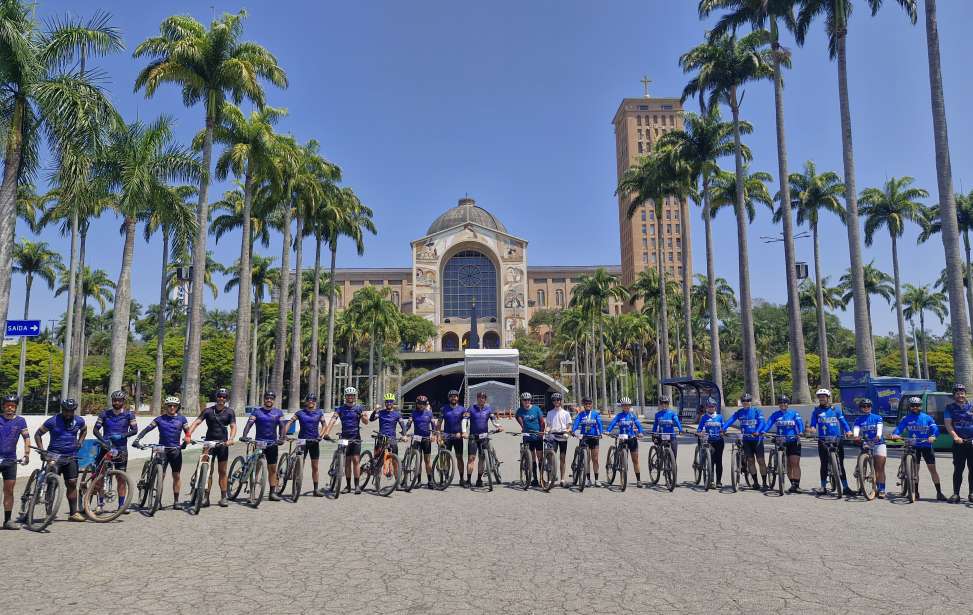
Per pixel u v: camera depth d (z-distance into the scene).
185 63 29.70
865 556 7.42
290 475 11.88
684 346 83.62
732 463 13.09
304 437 12.11
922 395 23.17
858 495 12.16
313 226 50.72
